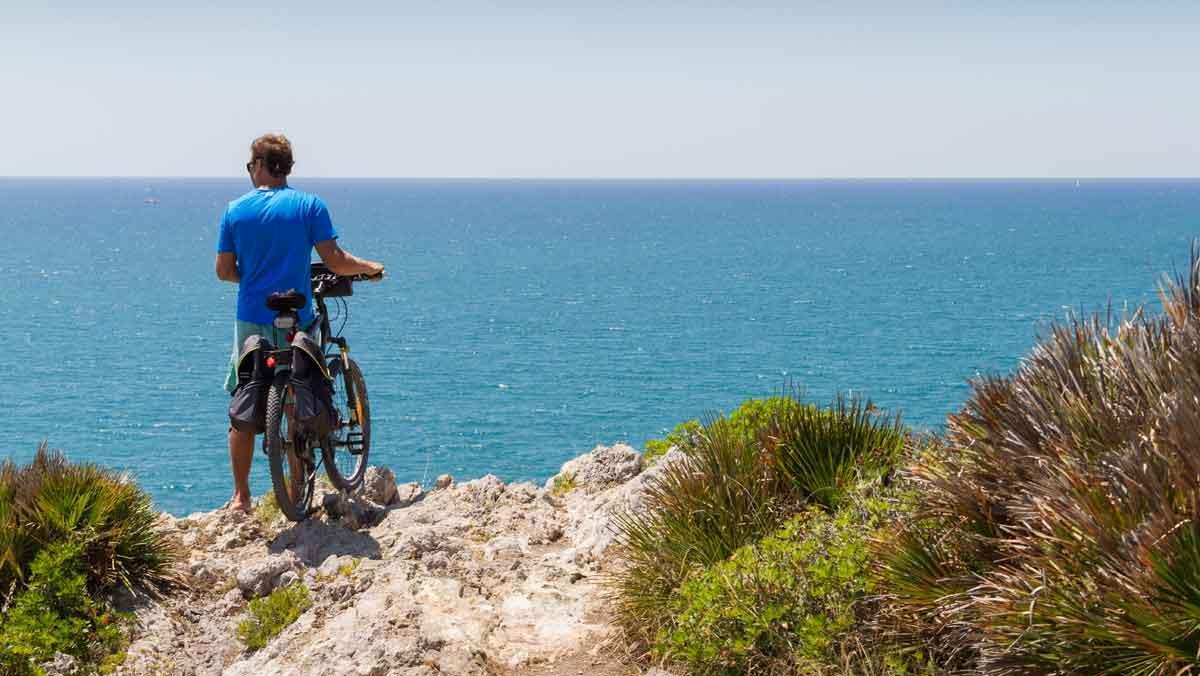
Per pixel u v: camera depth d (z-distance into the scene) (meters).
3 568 5.22
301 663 4.53
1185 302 4.20
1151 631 3.04
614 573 5.12
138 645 5.05
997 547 3.73
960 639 3.71
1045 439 3.73
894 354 121.19
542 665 4.59
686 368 115.88
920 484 4.21
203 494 73.62
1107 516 3.28
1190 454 3.27
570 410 96.00
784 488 5.28
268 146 6.78
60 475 5.73
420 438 85.88
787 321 150.50
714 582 4.40
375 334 144.12
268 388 6.51
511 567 5.69
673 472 5.43
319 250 6.77
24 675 4.64
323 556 6.11
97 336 147.88
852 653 3.95
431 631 4.72
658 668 4.38
